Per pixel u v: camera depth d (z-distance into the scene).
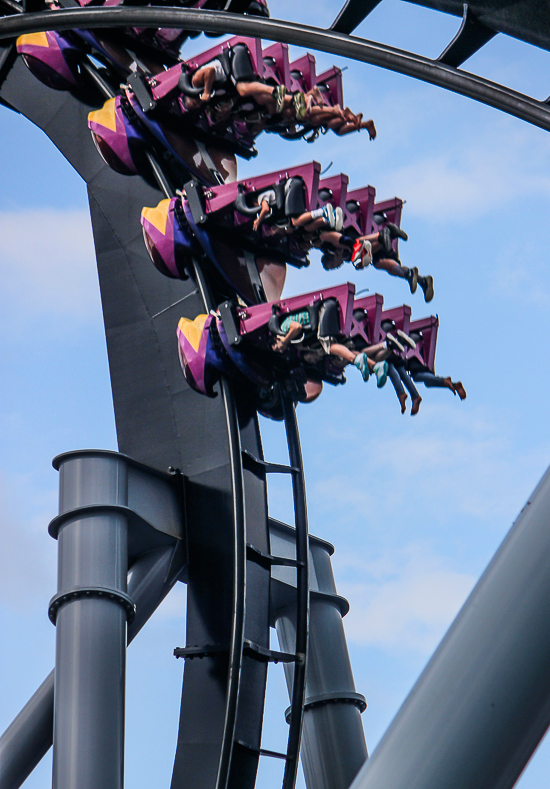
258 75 32.16
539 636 10.91
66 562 29.92
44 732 32.00
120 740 27.95
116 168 36.22
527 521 11.50
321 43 19.34
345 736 34.53
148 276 36.81
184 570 33.44
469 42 16.69
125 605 29.73
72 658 28.42
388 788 10.71
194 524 33.41
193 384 33.16
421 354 33.53
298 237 33.69
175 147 34.66
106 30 36.25
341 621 37.44
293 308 31.66
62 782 27.08
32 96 39.72
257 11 33.44
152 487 32.81
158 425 35.50
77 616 28.98
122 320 37.47
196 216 33.03
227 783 28.52
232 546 32.44
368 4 18.41
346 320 30.77
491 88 16.62
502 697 10.77
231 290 35.66
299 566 33.34
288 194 31.86
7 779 31.30
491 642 10.95
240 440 32.97
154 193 36.66
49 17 25.80
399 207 34.34
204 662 31.64
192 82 32.84
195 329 32.97
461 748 10.71
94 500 30.62
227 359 33.00
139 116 34.69
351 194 33.75
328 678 35.50
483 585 11.37
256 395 35.47
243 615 29.84
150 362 36.47
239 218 33.22
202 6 30.98
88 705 27.80
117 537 30.47
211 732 30.39
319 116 33.22
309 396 35.84
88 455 31.39
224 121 34.75
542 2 14.73
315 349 32.25
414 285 33.78
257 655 31.12
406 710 11.11
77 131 38.56
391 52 18.03
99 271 38.41
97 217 38.72
